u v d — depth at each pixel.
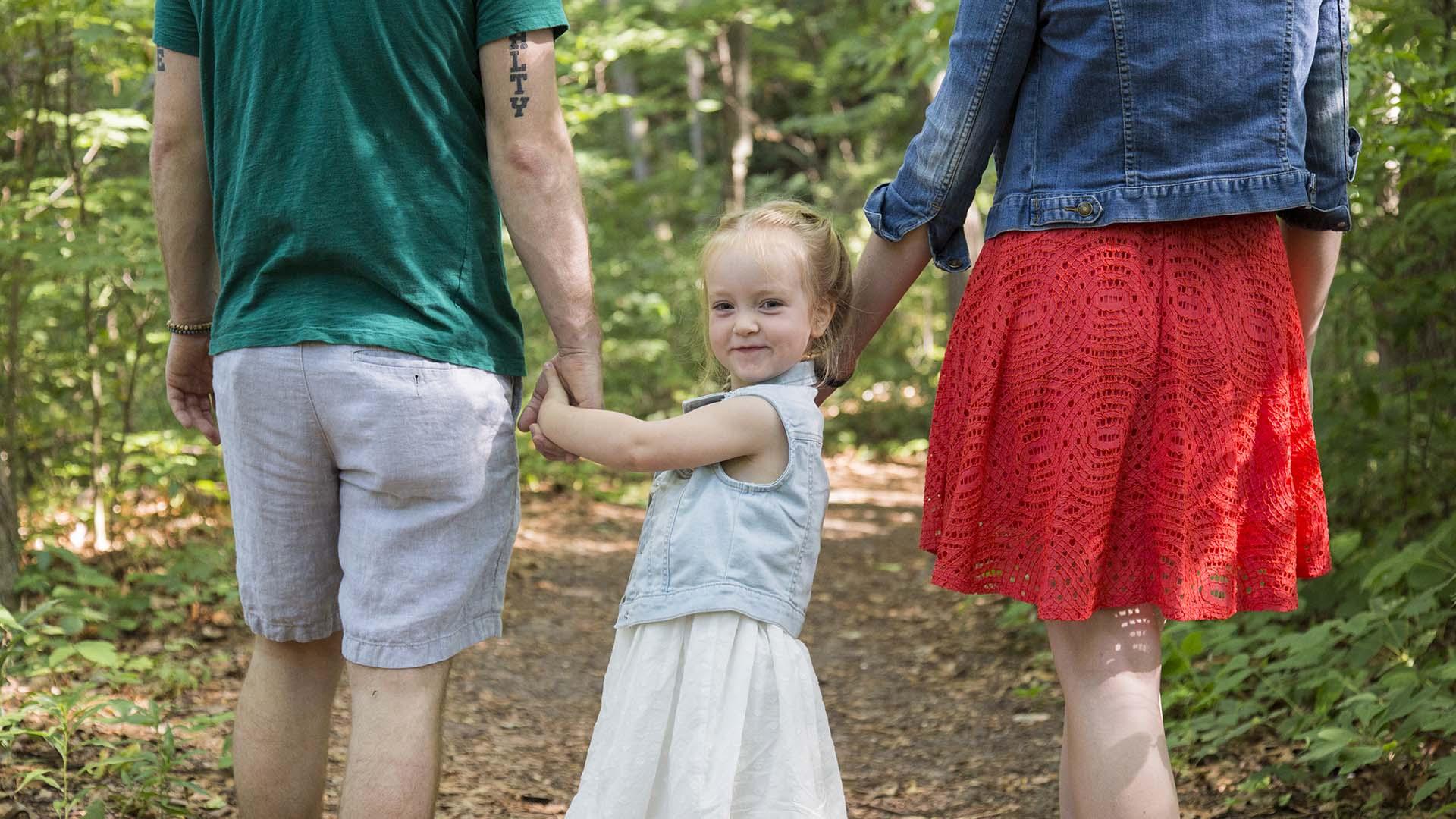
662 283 11.95
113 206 5.43
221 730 3.37
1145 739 1.83
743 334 2.03
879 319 2.26
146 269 4.81
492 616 2.12
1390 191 4.02
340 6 1.93
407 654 2.00
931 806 3.23
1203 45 1.83
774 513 1.95
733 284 2.03
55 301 5.50
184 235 2.21
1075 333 1.86
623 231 13.39
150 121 5.48
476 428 2.04
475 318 2.07
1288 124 1.86
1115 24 1.84
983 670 4.75
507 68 2.00
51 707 2.64
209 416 2.45
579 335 2.10
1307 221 2.06
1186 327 1.84
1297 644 3.11
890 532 8.56
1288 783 2.90
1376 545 3.72
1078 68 1.87
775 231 2.04
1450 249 3.96
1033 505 1.89
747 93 17.00
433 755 2.01
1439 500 4.06
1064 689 1.93
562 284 2.06
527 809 3.07
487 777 3.34
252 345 1.99
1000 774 3.46
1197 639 3.32
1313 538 1.97
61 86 5.32
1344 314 4.46
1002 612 5.55
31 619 3.08
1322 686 3.14
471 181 2.05
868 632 5.66
